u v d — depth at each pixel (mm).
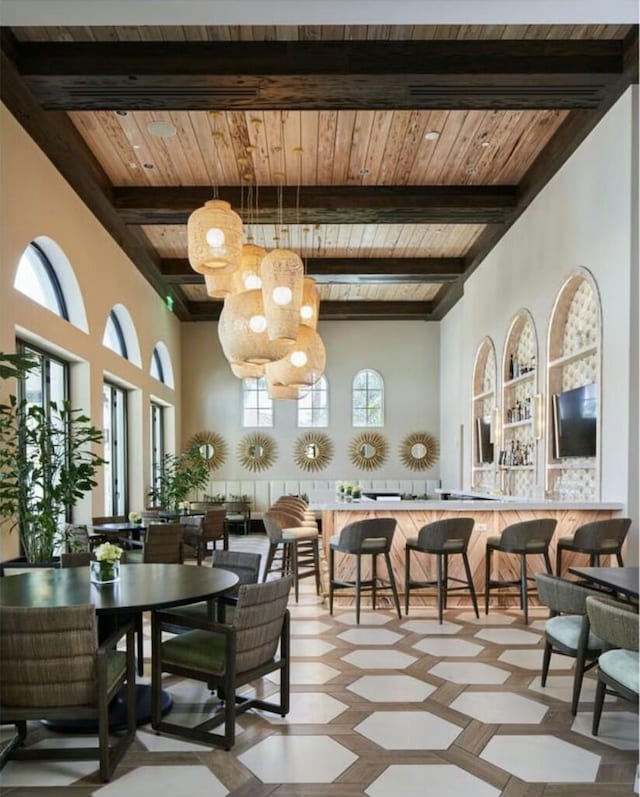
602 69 4621
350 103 4945
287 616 3139
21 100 4801
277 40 4551
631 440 4914
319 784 2479
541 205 6680
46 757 2674
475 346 9508
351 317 12484
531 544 4902
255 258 5434
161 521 7746
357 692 3449
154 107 4973
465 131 5828
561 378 6504
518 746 2801
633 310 4883
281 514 6184
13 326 4898
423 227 8359
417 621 4969
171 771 2584
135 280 8914
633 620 2525
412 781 2502
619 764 2637
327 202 7039
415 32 4512
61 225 5973
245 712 3178
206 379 12742
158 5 3332
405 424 12719
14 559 4984
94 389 6910
